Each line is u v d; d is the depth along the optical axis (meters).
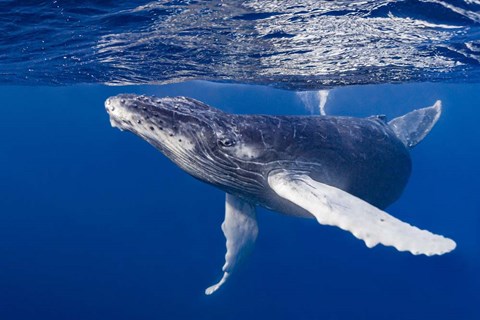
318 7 11.32
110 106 8.47
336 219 6.86
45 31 14.11
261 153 8.52
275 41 14.50
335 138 9.51
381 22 12.35
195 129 8.33
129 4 11.74
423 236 6.42
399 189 11.96
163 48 15.92
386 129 11.46
